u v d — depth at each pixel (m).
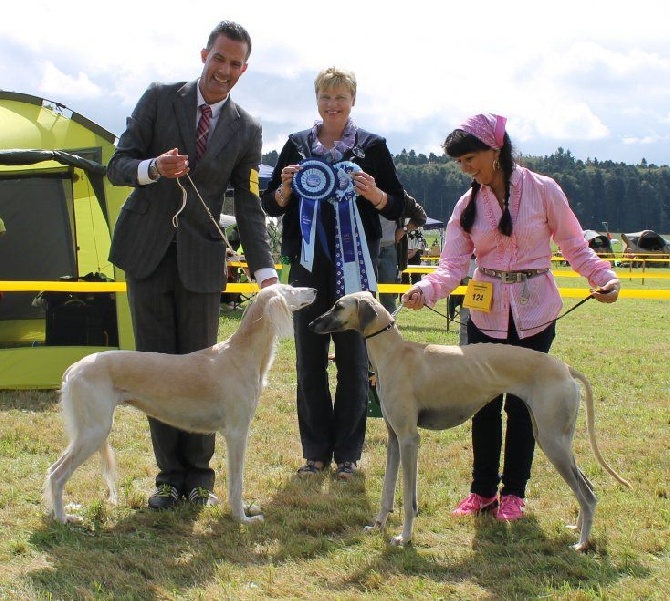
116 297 7.85
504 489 4.48
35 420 6.27
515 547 3.97
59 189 9.33
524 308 4.30
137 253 4.43
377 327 4.12
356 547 3.97
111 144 7.96
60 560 3.69
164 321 4.57
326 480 5.12
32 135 7.57
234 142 4.52
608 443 5.96
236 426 4.28
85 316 7.70
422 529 4.25
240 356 4.32
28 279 9.56
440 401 4.04
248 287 9.11
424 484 5.03
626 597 3.40
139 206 4.43
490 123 4.17
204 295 4.56
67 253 9.60
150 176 4.12
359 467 5.40
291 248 5.45
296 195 5.31
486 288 4.35
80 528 4.11
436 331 12.62
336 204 5.20
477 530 4.23
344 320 4.16
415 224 8.41
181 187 4.30
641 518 4.36
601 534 4.09
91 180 7.80
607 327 14.36
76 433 4.07
